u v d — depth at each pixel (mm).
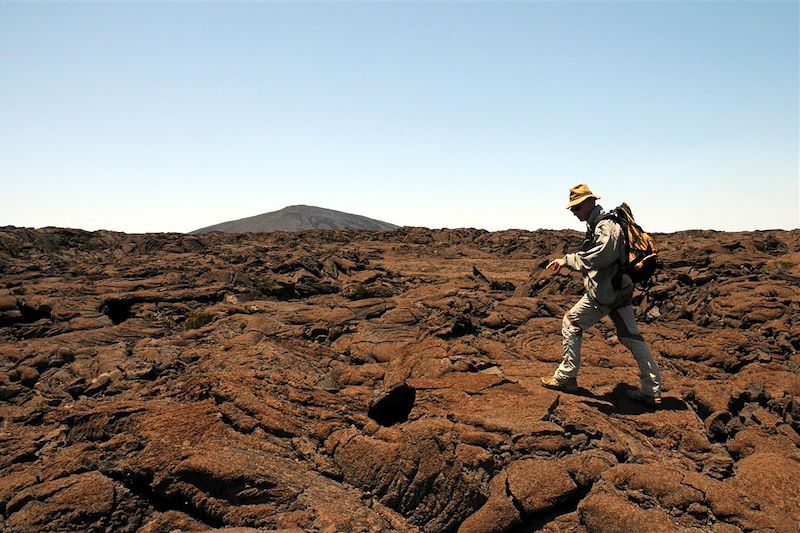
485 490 5137
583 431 5695
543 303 12211
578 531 4730
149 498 5070
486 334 9867
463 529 4906
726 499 4633
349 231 47688
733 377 7750
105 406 6340
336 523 4777
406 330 10648
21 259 26453
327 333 10961
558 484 4969
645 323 11391
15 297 13961
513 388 6625
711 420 6023
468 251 37500
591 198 6027
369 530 4871
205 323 12742
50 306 13703
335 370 8484
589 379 7188
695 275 14211
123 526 4828
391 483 5418
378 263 30594
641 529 4480
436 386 6770
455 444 5477
